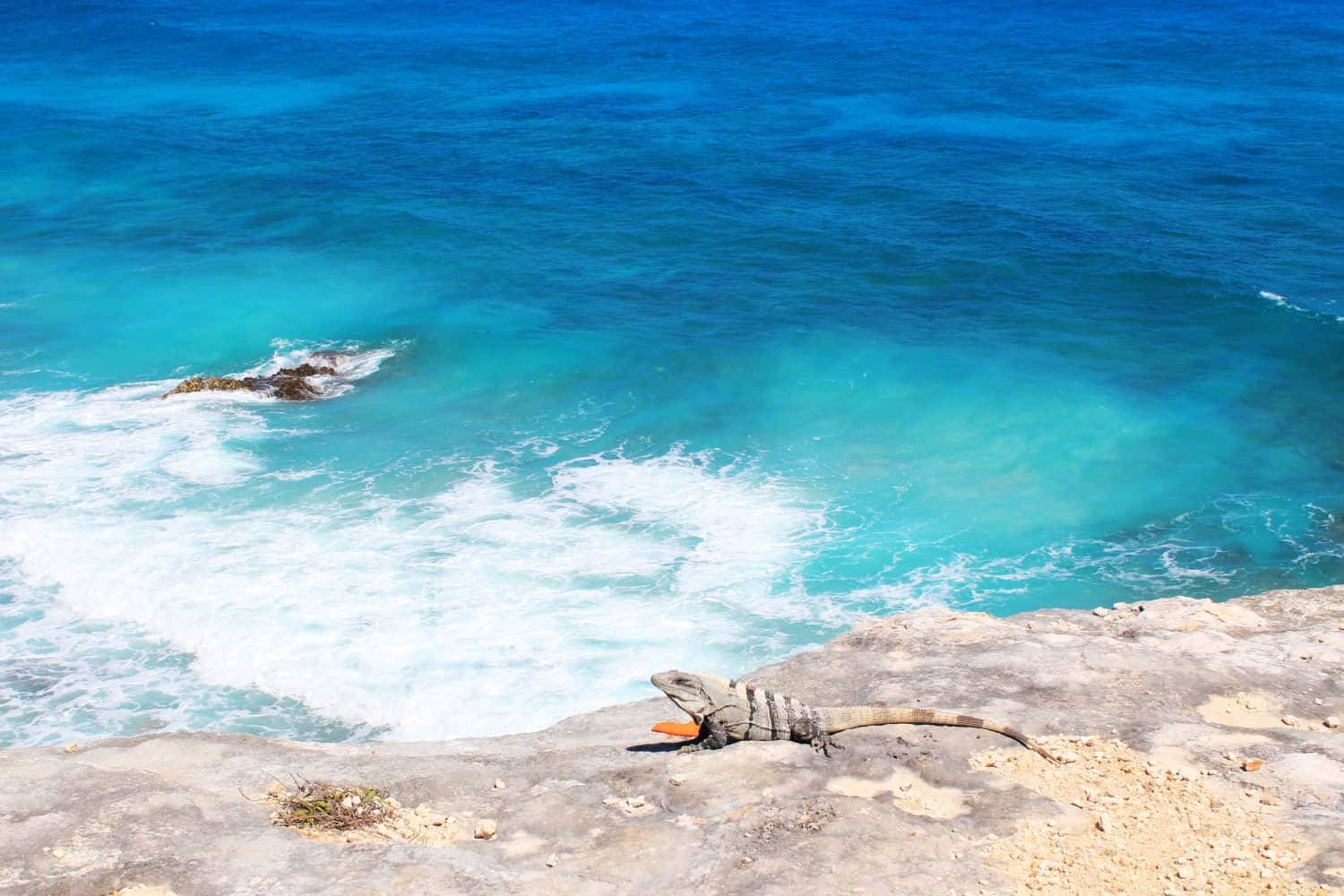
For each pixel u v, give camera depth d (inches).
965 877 310.2
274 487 979.9
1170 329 1364.4
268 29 4084.6
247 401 1185.4
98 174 2116.1
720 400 1194.6
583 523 919.7
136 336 1368.1
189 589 810.8
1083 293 1480.1
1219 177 1979.6
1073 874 312.7
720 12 4439.0
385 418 1149.7
